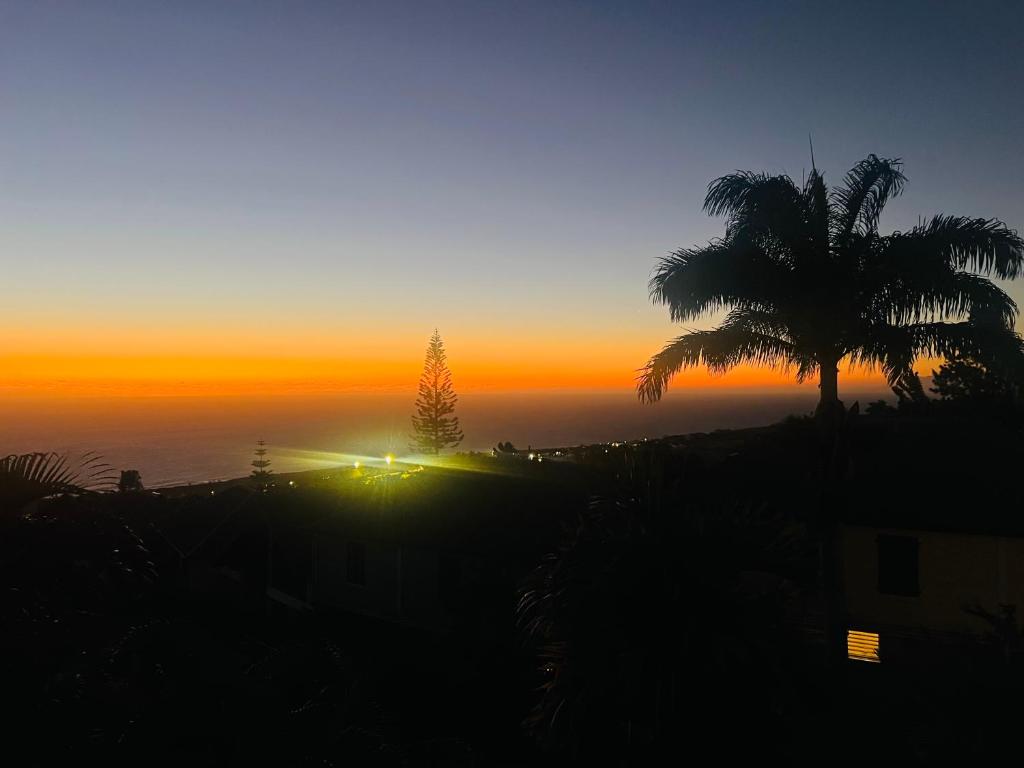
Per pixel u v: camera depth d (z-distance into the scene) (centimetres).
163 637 523
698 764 852
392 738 630
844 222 1505
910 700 874
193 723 488
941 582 1429
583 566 989
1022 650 805
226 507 2766
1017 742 667
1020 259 1349
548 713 984
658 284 1573
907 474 1608
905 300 1392
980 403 2489
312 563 2167
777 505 1438
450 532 1870
